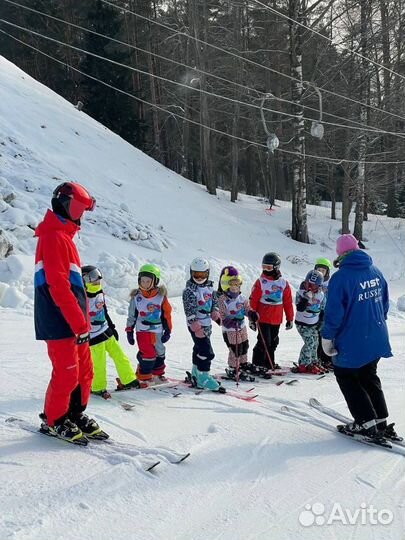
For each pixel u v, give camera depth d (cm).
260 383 648
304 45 2141
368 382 465
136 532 300
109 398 532
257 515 327
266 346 704
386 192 2823
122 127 3297
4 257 1191
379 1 2084
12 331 811
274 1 2539
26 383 554
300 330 722
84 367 417
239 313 672
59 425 407
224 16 2802
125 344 792
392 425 457
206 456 402
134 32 3334
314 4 1956
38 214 1443
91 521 306
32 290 1055
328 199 4647
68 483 345
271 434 457
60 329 388
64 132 2058
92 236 1464
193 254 1606
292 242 2102
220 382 642
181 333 930
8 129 1834
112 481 350
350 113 2170
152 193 2006
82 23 3597
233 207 2416
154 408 510
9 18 3862
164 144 3944
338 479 382
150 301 594
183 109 3225
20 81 2284
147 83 3697
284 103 2920
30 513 307
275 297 702
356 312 447
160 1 3225
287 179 4384
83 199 385
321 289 719
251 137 3281
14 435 415
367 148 2297
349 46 2128
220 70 2731
